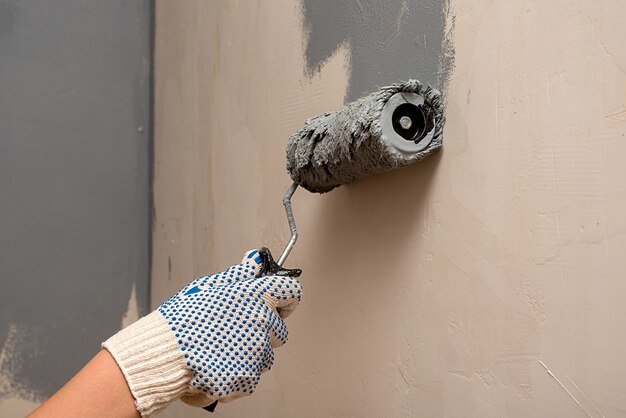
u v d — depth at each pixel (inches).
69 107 71.1
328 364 41.8
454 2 32.3
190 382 30.0
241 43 54.8
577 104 26.3
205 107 61.5
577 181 26.2
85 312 70.9
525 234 28.4
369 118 31.0
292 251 46.3
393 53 36.4
